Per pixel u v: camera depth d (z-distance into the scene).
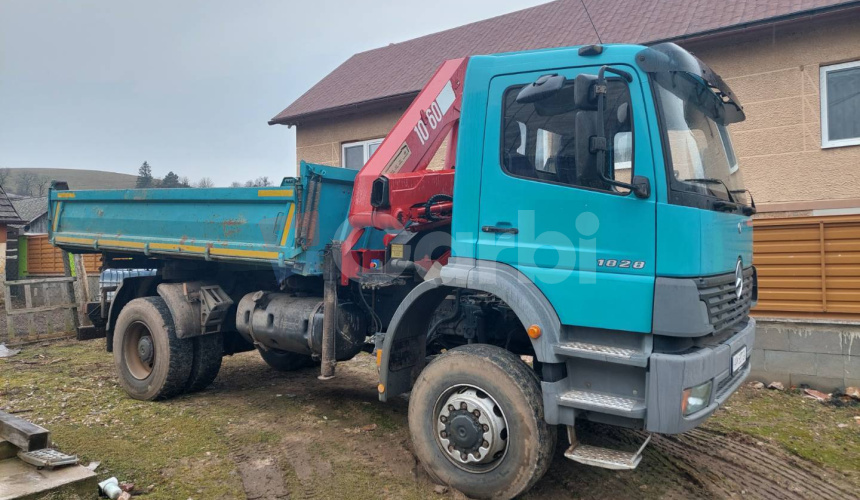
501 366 3.62
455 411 3.76
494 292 3.65
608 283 3.34
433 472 3.88
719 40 8.34
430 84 5.03
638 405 3.24
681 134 3.45
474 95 3.91
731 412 5.59
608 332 3.40
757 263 6.56
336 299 4.92
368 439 4.80
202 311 5.80
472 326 4.38
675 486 4.02
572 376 3.52
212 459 4.35
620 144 3.36
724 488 4.02
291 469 4.19
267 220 5.00
